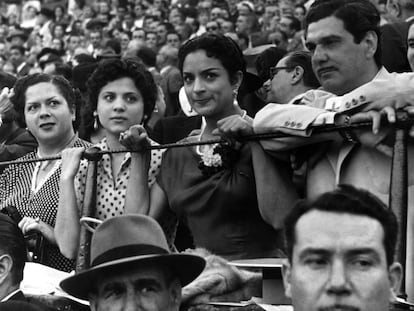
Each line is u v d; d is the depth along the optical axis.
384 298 3.23
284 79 6.67
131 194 5.27
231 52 5.30
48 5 23.92
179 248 5.59
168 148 5.20
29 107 6.36
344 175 4.57
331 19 4.83
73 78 8.54
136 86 5.75
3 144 7.43
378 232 3.25
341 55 4.82
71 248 5.38
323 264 3.24
